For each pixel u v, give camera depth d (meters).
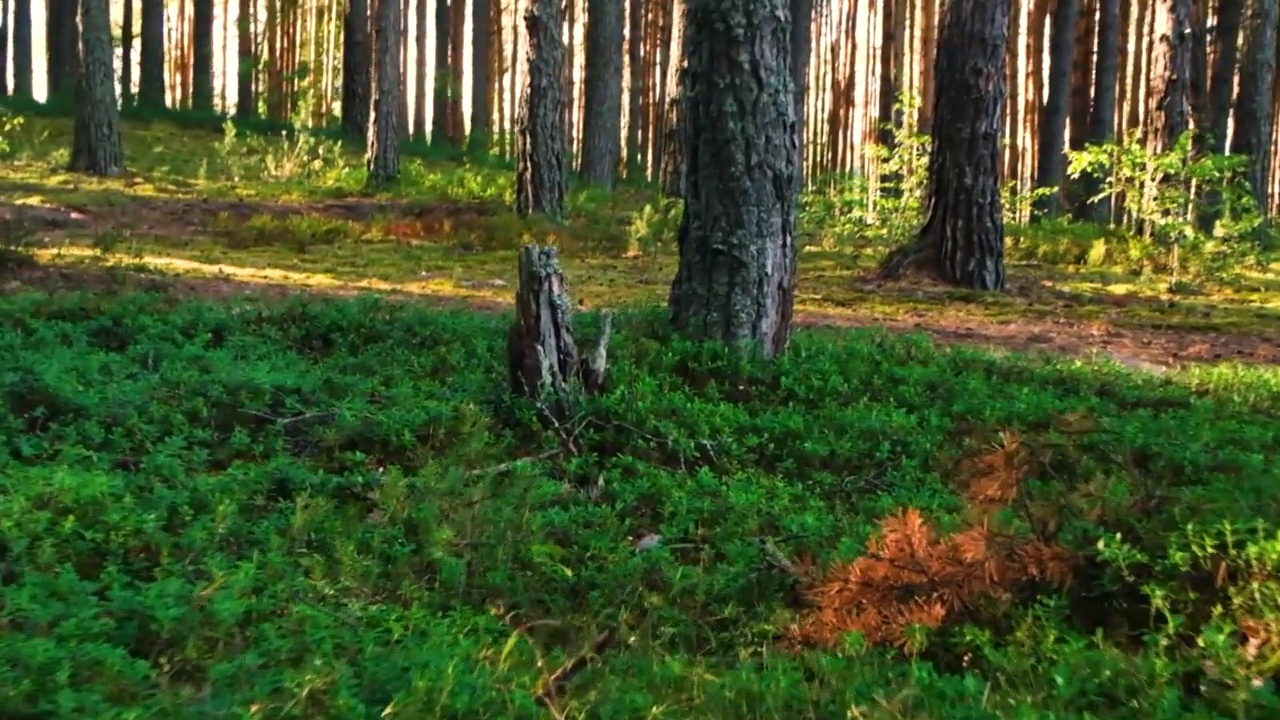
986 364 8.77
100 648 3.25
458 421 6.55
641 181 31.14
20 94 31.36
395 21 20.45
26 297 8.63
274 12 39.09
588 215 18.23
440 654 3.60
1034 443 5.41
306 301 9.23
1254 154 20.75
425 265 12.97
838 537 5.37
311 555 4.67
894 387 7.99
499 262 13.59
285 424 6.41
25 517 4.32
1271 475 5.20
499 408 6.93
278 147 25.09
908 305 12.04
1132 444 6.17
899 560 4.44
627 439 6.66
